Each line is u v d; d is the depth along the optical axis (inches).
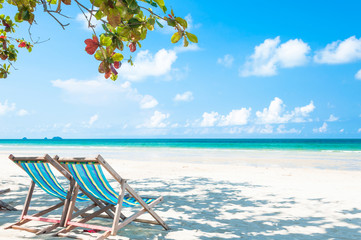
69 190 158.9
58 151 1434.5
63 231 152.2
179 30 85.3
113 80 89.7
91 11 82.3
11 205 229.9
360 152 1273.4
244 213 216.5
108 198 152.3
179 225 182.5
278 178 416.5
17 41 189.2
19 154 1105.4
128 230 168.1
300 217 206.5
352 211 224.4
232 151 1409.9
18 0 90.7
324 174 468.4
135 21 85.5
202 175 449.1
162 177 423.8
